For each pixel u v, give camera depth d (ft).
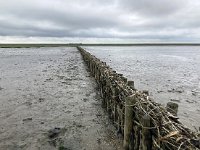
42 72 68.13
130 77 61.46
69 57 139.03
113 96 24.18
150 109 15.66
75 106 31.94
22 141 21.07
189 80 58.39
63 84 48.19
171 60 140.56
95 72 50.44
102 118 27.07
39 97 36.94
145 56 188.14
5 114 28.40
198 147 11.05
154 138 14.03
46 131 23.27
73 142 20.89
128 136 18.06
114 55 196.24
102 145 20.26
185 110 31.99
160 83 52.75
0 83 49.24
